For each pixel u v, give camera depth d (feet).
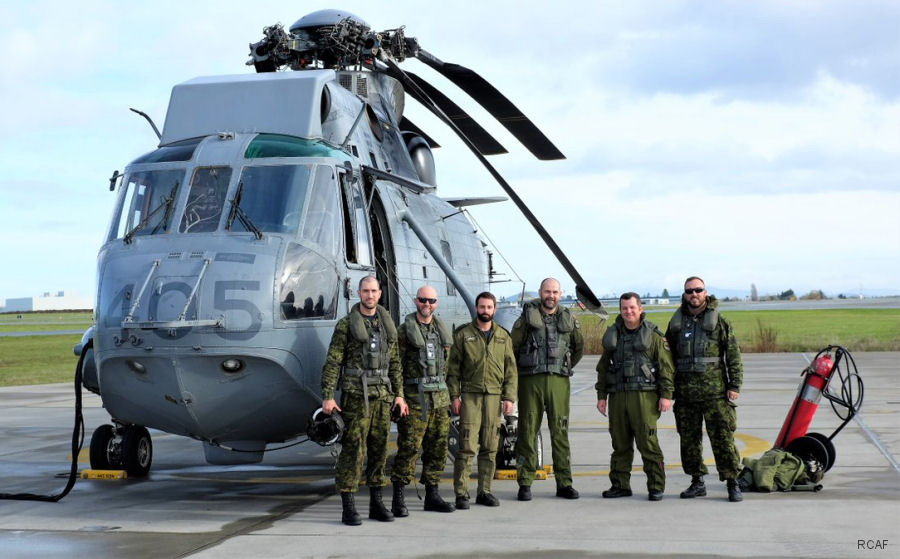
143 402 25.36
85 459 36.55
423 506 25.18
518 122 36.60
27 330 273.33
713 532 21.13
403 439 23.73
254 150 26.73
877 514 22.91
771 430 40.60
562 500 25.77
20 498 26.58
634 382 25.48
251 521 23.35
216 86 29.09
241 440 26.73
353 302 26.55
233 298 23.93
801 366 83.10
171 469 33.86
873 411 46.47
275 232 25.32
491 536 21.15
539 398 25.93
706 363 25.22
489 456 25.14
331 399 22.58
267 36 34.47
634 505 24.81
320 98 28.63
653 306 405.59
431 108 32.53
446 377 24.98
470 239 42.63
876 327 165.58
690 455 25.79
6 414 55.62
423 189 28.32
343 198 27.22
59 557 19.67
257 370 24.29
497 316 31.22
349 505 22.70
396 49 34.35
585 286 31.53
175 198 26.17
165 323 23.67
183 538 21.40
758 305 420.77
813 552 19.07
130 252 25.44
